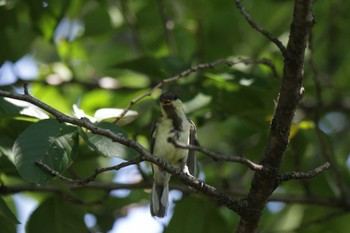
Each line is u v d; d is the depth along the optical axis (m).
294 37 6.65
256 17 14.55
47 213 9.83
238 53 14.21
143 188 10.09
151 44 14.59
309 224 11.48
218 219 10.22
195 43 14.40
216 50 14.08
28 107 8.48
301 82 6.86
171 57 10.48
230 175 13.12
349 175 12.34
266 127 10.61
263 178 7.05
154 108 10.38
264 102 10.24
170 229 10.06
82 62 15.32
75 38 14.14
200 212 10.10
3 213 8.09
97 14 13.77
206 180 11.94
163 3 13.37
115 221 11.99
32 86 13.69
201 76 10.20
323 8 14.91
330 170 12.26
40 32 12.53
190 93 10.00
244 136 13.30
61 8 12.34
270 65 9.44
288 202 11.14
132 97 11.90
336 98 14.86
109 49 16.11
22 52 13.54
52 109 6.98
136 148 6.93
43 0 12.20
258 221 7.38
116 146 7.25
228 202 7.26
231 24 14.26
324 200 11.12
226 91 10.22
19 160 7.17
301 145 11.00
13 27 12.48
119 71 15.05
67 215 9.88
